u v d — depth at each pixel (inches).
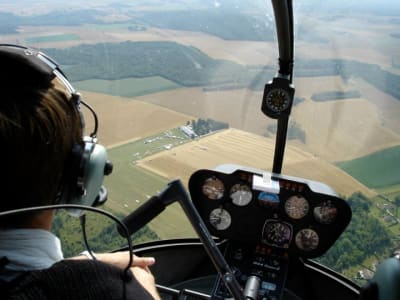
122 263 49.9
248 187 106.2
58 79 40.3
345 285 102.8
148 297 38.4
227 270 67.5
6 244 36.1
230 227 110.2
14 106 35.0
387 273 50.1
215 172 105.6
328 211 102.8
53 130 36.1
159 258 108.6
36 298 32.6
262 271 105.3
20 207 36.3
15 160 34.5
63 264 35.6
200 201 109.7
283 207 105.7
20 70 36.8
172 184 61.5
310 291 106.3
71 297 33.8
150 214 60.4
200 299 86.9
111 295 35.6
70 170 39.2
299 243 107.7
